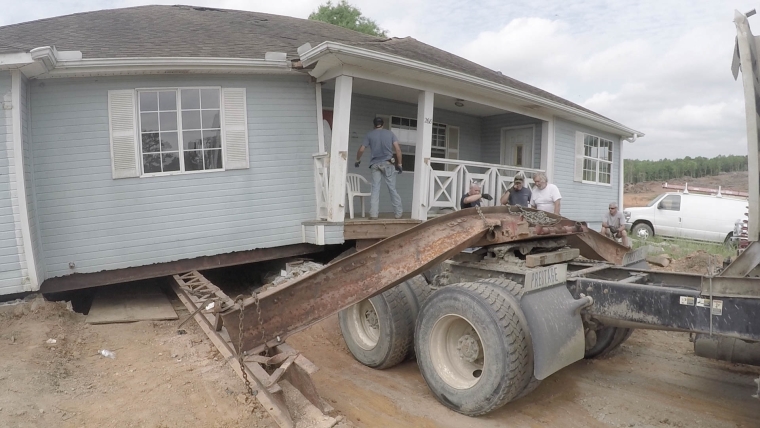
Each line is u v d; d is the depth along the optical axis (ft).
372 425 12.27
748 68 10.00
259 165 25.98
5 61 18.69
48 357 15.38
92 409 12.42
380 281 13.25
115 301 23.09
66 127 22.18
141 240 23.58
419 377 15.48
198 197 24.64
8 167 19.71
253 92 25.71
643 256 18.52
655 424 12.35
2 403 11.85
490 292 12.30
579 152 42.16
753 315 10.02
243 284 28.27
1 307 19.53
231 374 14.64
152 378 14.47
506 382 11.58
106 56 21.94
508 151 42.16
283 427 10.68
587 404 13.50
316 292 13.34
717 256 32.53
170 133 24.16
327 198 25.99
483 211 14.74
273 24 39.55
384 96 34.60
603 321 12.89
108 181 22.94
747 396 13.91
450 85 30.14
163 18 35.22
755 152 10.16
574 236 17.15
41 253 21.67
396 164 30.35
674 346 18.17
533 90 41.98
